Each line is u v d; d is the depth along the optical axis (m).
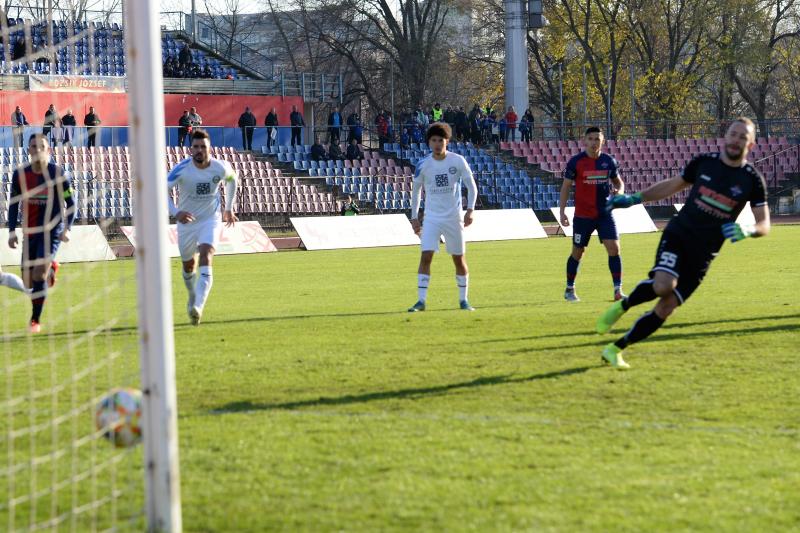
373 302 29.78
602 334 19.80
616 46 122.56
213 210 24.17
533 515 9.74
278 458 11.83
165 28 100.31
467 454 11.92
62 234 22.83
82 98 74.25
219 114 87.31
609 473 11.12
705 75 122.75
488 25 125.69
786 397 14.89
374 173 85.25
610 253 28.78
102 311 28.34
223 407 14.62
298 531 9.38
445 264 46.34
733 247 52.94
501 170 91.31
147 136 8.98
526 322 23.80
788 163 100.75
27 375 17.39
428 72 122.31
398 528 9.41
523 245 60.38
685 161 99.94
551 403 14.63
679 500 10.17
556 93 127.56
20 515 9.98
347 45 121.19
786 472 11.12
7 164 65.44
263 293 33.41
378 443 12.45
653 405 14.43
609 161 28.11
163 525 9.02
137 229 9.03
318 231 61.59
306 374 17.14
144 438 9.07
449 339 21.11
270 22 126.38
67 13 31.84
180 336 22.28
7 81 71.62
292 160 83.12
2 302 31.44
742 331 21.53
